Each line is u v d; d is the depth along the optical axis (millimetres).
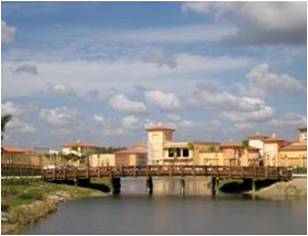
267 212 73688
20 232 53219
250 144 163500
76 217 67188
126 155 180375
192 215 70750
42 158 150000
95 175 104812
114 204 83938
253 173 103062
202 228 60281
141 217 68625
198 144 169000
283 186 103062
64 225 60125
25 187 86875
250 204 84188
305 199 92500
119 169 105062
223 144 162125
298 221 65250
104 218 67062
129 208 78250
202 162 163250
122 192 112250
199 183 153625
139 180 188500
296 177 106562
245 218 68062
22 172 102000
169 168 104250
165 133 171625
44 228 56812
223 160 159500
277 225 62375
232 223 63938
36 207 66062
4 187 76812
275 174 104000
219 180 113312
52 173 103938
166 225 62250
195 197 97688
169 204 84438
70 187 101500
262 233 57156
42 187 93188
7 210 58031
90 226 60438
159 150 171125
